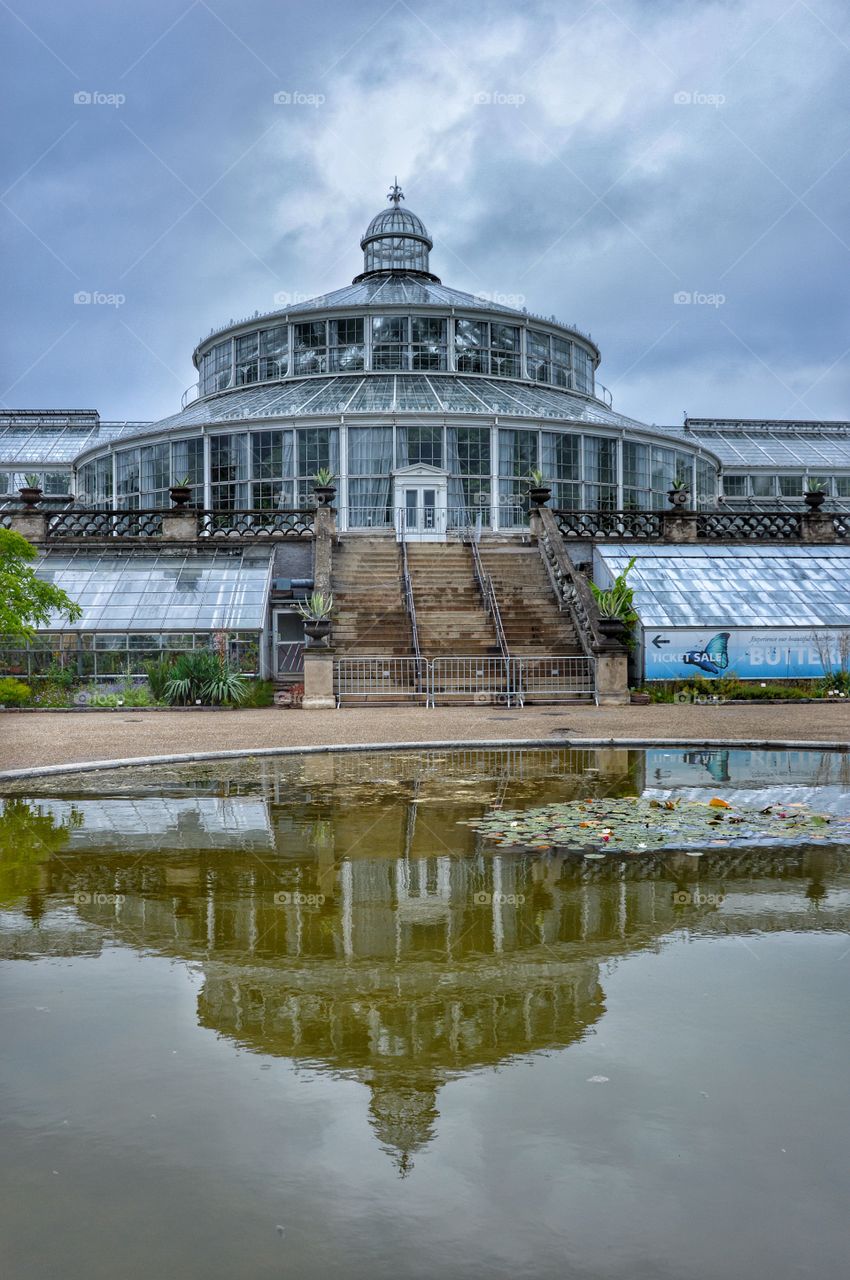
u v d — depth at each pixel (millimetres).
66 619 22656
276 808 8430
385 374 37688
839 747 12773
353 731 15266
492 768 11141
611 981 4141
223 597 23703
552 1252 2408
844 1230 2492
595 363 44781
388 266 44000
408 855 6590
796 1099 3105
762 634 23281
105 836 7238
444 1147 2850
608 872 6090
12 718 18516
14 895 5559
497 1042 3529
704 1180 2691
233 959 4453
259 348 40000
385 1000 3945
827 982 4109
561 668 21641
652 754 12523
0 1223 2537
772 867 6199
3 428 50625
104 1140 2896
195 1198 2637
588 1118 3000
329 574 23875
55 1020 3732
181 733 15062
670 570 25359
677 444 38156
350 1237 2467
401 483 32844
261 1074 3293
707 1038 3545
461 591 24438
